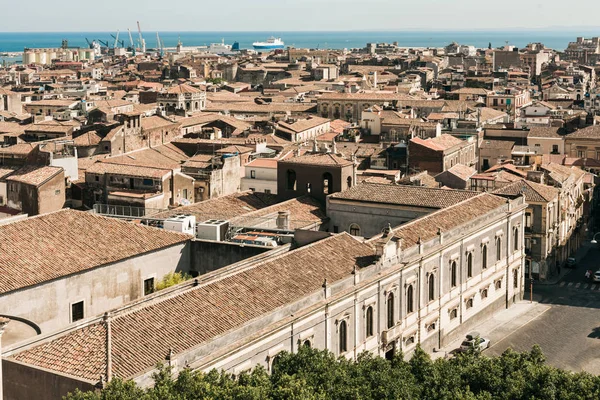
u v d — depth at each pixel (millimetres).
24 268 90625
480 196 131750
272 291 85750
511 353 80062
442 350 115375
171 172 164875
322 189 137500
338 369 72438
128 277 100312
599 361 113438
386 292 100688
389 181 166000
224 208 133000
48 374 66938
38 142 192500
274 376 71562
